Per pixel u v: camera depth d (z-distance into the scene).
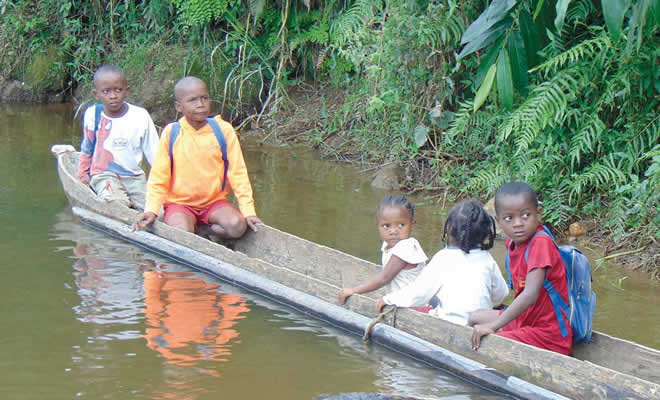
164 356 3.55
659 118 5.70
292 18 9.78
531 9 5.98
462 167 7.03
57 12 11.76
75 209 5.86
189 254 4.91
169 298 4.33
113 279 4.59
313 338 3.89
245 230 5.38
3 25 11.84
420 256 4.12
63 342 3.65
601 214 5.96
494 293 3.94
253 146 8.84
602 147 6.06
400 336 3.78
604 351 3.61
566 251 3.67
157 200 5.38
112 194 5.81
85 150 6.09
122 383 3.27
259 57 9.82
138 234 5.28
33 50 11.63
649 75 5.62
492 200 6.23
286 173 7.65
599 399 3.13
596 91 5.98
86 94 11.12
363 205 6.58
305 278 4.35
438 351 3.61
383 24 7.41
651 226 5.41
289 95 9.95
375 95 7.53
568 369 3.24
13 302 4.14
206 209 5.48
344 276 4.72
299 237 5.37
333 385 3.35
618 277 5.06
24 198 6.34
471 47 5.85
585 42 5.63
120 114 5.95
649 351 3.44
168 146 5.34
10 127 9.50
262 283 4.47
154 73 10.25
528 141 5.78
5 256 4.90
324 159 8.28
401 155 7.62
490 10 5.65
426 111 7.41
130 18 11.38
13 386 3.21
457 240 3.88
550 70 6.23
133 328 3.86
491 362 3.50
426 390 3.37
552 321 3.60
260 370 3.46
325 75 10.00
